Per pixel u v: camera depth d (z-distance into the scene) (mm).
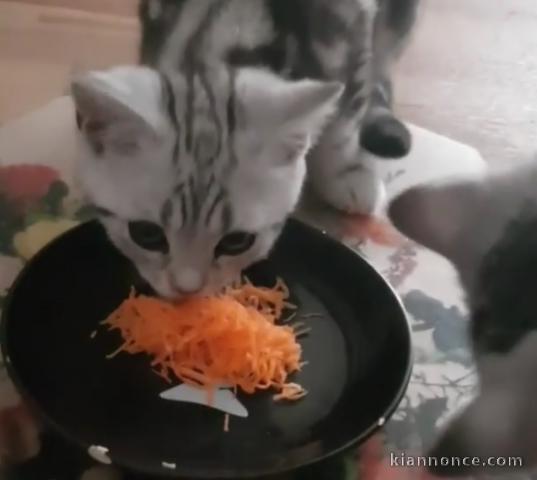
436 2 708
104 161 336
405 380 356
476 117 609
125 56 604
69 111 513
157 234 339
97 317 382
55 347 365
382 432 378
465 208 479
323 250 416
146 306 365
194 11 396
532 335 415
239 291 385
